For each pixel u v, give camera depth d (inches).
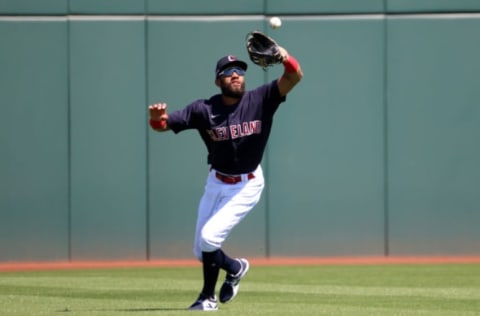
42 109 2052.2
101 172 2059.5
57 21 2053.4
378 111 2079.2
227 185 1043.3
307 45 2073.1
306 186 2075.5
